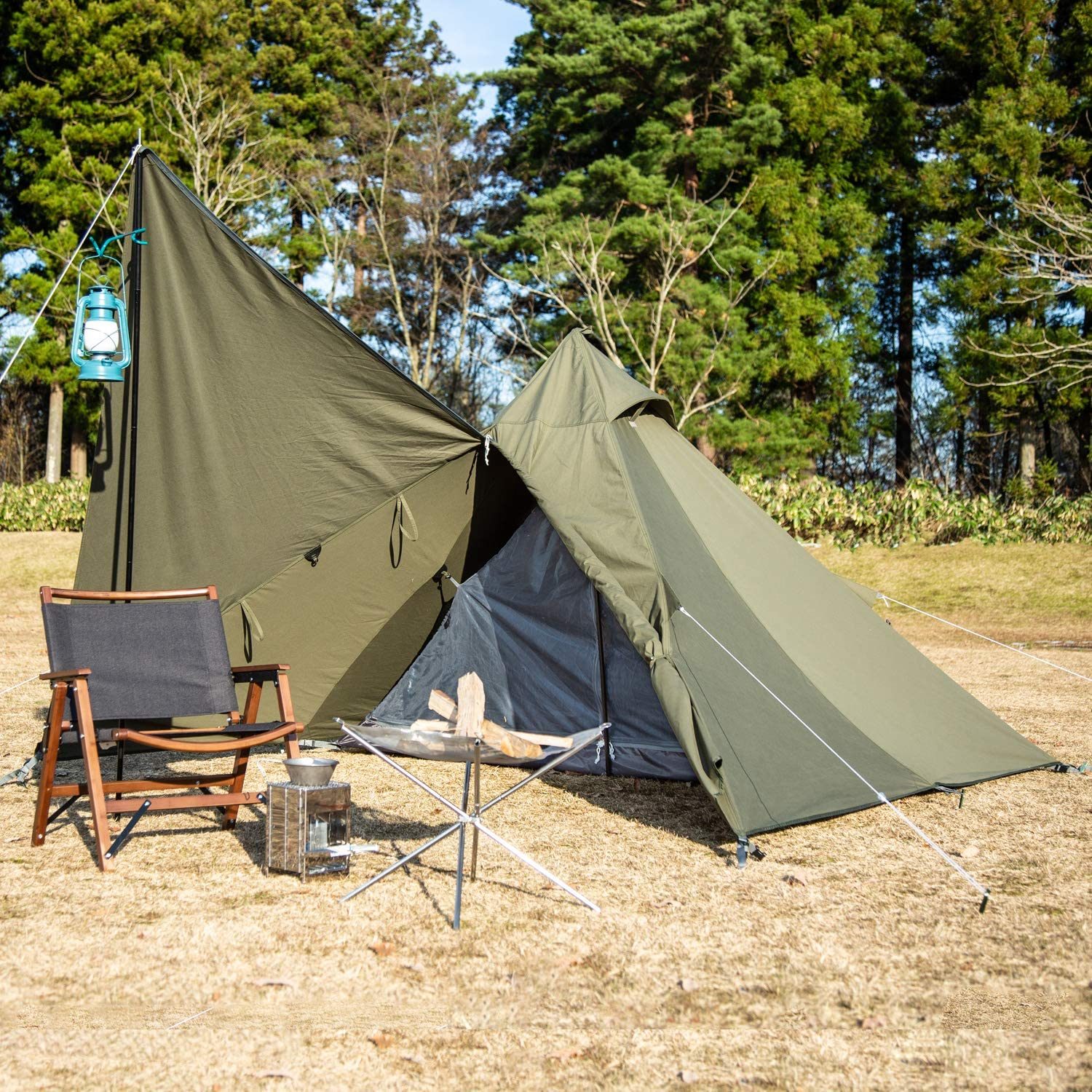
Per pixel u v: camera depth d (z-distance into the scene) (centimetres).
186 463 531
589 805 496
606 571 473
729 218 2103
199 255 516
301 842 372
